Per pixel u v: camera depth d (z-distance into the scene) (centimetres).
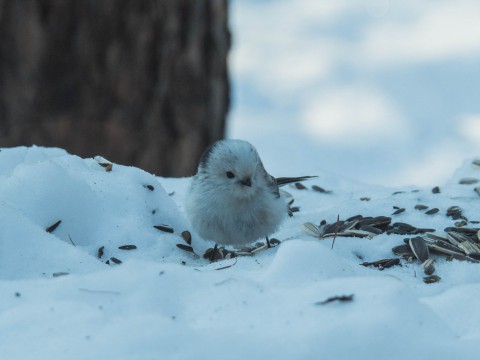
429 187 1241
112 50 1619
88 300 643
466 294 678
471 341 589
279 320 607
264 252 909
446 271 881
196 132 1692
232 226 958
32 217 923
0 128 1609
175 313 632
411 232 1020
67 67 1606
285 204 1003
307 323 597
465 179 1240
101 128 1630
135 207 1006
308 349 571
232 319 615
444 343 582
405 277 872
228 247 1045
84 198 962
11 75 1600
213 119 1728
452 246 955
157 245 971
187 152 1684
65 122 1614
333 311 609
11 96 1603
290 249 732
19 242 804
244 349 569
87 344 574
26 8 1584
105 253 941
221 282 662
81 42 1602
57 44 1598
